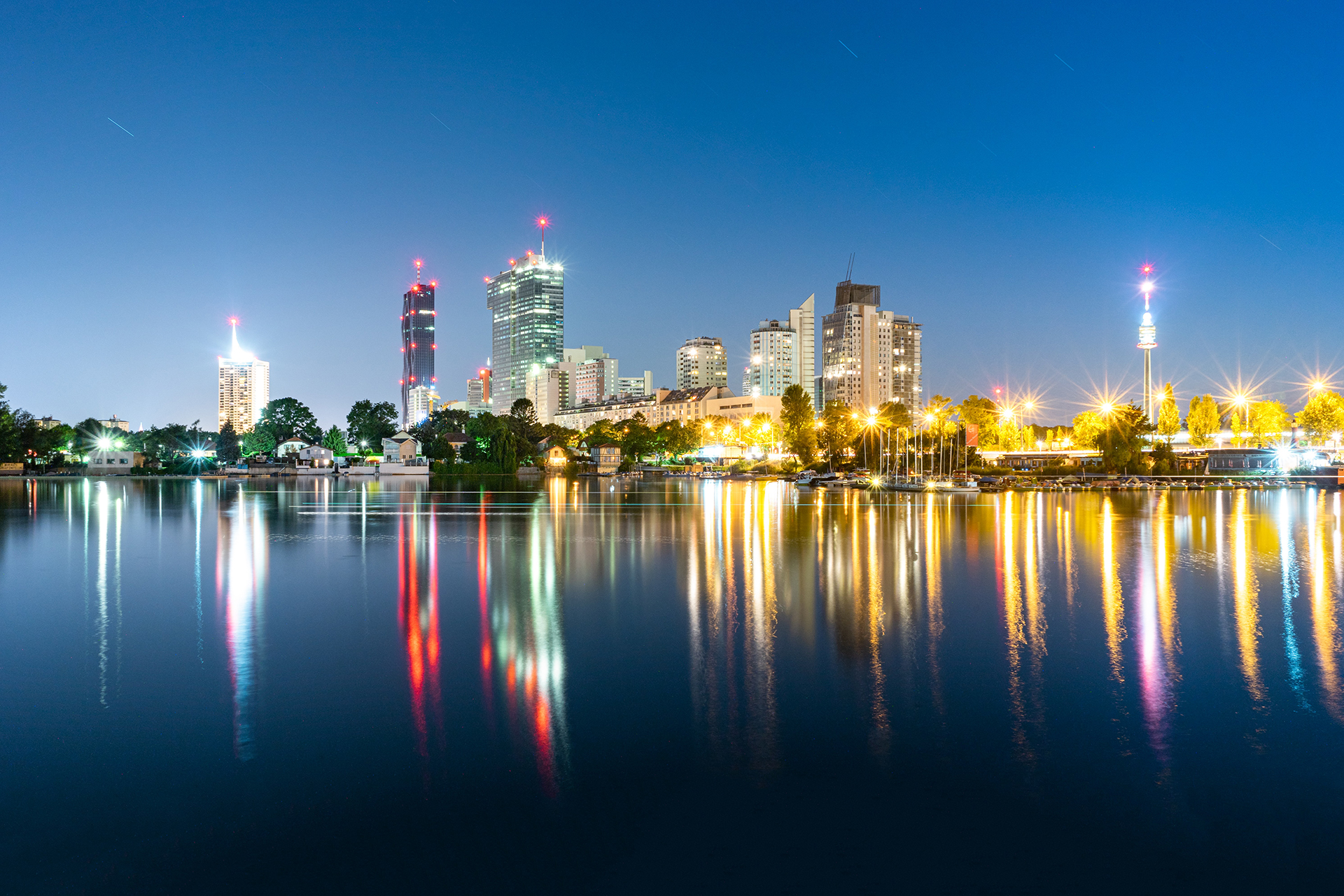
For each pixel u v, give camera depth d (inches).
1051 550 1611.7
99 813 453.1
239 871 397.4
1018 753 533.0
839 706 622.2
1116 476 5290.4
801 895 379.6
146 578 1246.9
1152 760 523.5
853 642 819.4
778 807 459.8
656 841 424.8
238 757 527.5
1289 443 7426.2
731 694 650.8
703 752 533.6
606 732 568.4
